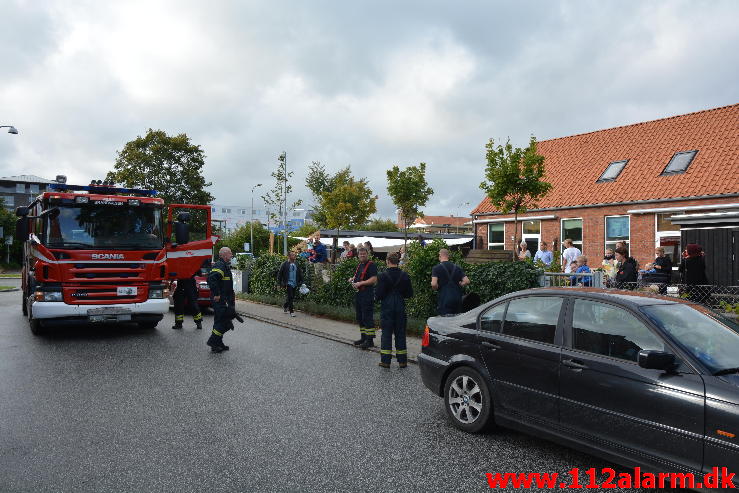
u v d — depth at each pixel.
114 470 4.30
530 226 23.06
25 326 12.25
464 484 4.12
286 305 14.30
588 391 4.32
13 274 43.22
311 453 4.70
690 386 3.74
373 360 8.77
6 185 83.25
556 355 4.61
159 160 43.53
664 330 4.09
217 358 8.73
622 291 4.90
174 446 4.82
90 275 10.16
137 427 5.32
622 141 22.98
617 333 4.33
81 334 11.06
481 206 25.41
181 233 11.34
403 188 23.30
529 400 4.78
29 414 5.70
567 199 21.67
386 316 8.23
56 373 7.56
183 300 12.01
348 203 40.16
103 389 6.72
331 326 12.31
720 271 11.67
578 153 24.11
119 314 10.30
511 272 9.98
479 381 5.21
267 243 51.50
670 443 3.78
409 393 6.69
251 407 6.02
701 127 20.75
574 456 4.71
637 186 19.86
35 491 3.93
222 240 52.25
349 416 5.75
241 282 21.34
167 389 6.75
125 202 10.60
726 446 3.49
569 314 4.71
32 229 11.01
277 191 27.94
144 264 10.55
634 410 4.01
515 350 4.93
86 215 10.33
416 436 5.16
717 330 4.29
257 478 4.18
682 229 12.33
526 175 16.45
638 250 19.25
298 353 9.26
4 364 8.13
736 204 16.69
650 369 3.91
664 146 21.05
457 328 5.60
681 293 8.55
